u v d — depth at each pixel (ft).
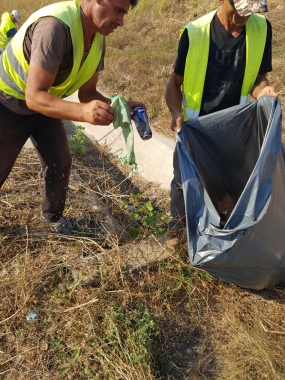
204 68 7.90
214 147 8.46
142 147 14.14
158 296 8.51
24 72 7.01
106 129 15.48
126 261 9.07
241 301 8.63
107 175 13.10
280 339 7.89
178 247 9.52
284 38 20.83
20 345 7.45
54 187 9.11
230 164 8.74
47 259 9.07
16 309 8.04
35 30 6.51
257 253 7.41
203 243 7.10
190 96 8.27
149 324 7.77
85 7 6.56
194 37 7.76
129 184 13.20
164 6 26.58
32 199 10.84
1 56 7.47
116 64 19.93
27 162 12.57
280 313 8.37
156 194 12.57
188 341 7.97
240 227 6.64
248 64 7.86
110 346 7.45
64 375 7.04
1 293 8.25
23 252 9.26
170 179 12.76
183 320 8.32
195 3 26.50
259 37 7.76
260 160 6.70
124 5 6.36
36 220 10.11
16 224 9.96
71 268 8.88
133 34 24.18
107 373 7.05
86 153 14.33
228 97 8.25
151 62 20.01
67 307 8.10
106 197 11.99
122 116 6.78
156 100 16.88
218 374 7.36
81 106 6.27
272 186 6.89
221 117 7.95
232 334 8.00
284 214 7.58
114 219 10.99
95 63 7.42
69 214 10.53
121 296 8.32
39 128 8.26
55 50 6.36
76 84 7.62
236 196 9.22
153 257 9.19
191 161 7.47
